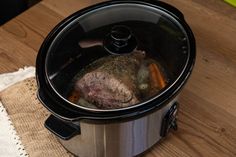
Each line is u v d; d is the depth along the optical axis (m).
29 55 1.05
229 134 0.91
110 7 0.88
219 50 1.05
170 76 0.80
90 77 0.80
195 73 1.01
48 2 1.17
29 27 1.11
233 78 1.00
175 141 0.91
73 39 0.84
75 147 0.86
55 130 0.77
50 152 0.90
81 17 0.86
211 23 1.11
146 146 0.86
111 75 0.80
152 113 0.74
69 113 0.71
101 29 0.87
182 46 0.81
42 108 0.96
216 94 0.97
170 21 0.85
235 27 1.10
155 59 0.84
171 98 0.74
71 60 0.83
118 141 0.80
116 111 0.71
